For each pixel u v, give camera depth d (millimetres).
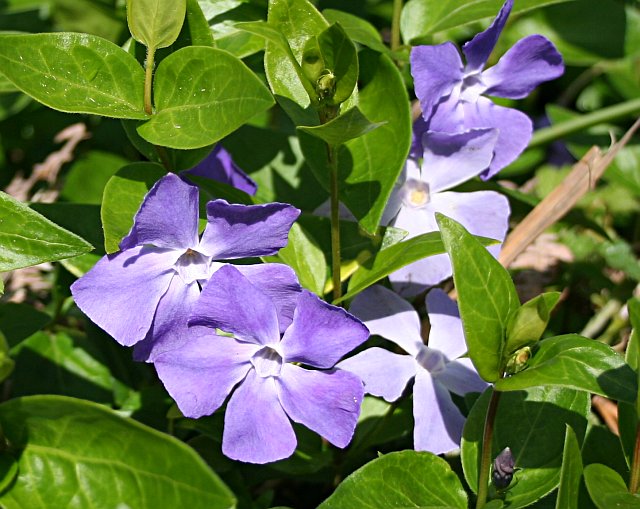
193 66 266
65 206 316
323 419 256
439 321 300
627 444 278
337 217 287
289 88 294
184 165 294
